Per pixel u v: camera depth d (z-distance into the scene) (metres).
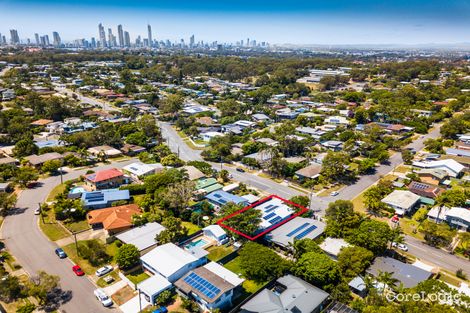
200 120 176.75
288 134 148.50
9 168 105.31
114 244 71.69
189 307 54.16
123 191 92.88
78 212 81.62
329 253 67.81
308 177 106.94
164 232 70.06
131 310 54.00
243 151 129.75
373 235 67.12
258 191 101.06
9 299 55.41
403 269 62.22
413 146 145.88
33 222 79.50
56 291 57.72
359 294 58.34
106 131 142.88
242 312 51.81
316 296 55.09
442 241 74.31
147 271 63.81
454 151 131.50
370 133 147.00
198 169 109.44
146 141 139.25
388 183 100.56
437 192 96.44
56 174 108.94
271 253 63.62
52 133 150.38
